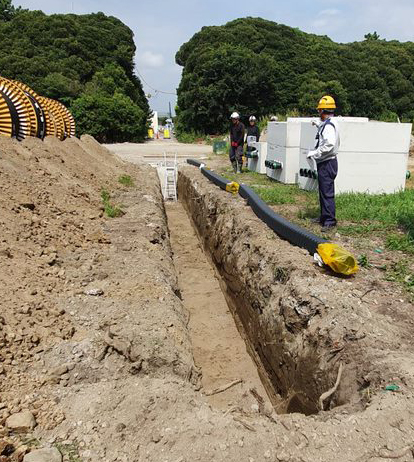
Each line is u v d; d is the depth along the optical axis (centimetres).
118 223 807
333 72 3703
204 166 1539
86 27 3944
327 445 268
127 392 328
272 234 680
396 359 336
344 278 499
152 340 412
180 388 343
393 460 252
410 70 4012
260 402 479
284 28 4166
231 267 744
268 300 545
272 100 3628
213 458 263
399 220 705
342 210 768
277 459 261
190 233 1217
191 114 3734
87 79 3684
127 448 271
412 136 2138
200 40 4106
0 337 372
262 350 550
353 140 892
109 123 3278
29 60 3375
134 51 4500
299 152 1059
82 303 472
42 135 1257
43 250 570
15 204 653
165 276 600
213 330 684
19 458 256
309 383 402
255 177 1282
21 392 322
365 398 316
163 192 1623
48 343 392
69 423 292
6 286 448
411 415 280
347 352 370
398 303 441
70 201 821
